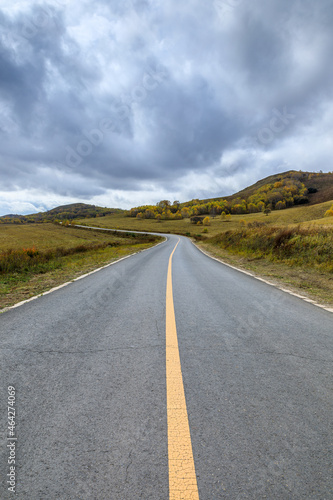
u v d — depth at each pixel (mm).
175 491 1042
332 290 5645
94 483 1080
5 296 4941
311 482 1091
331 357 2365
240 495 1026
